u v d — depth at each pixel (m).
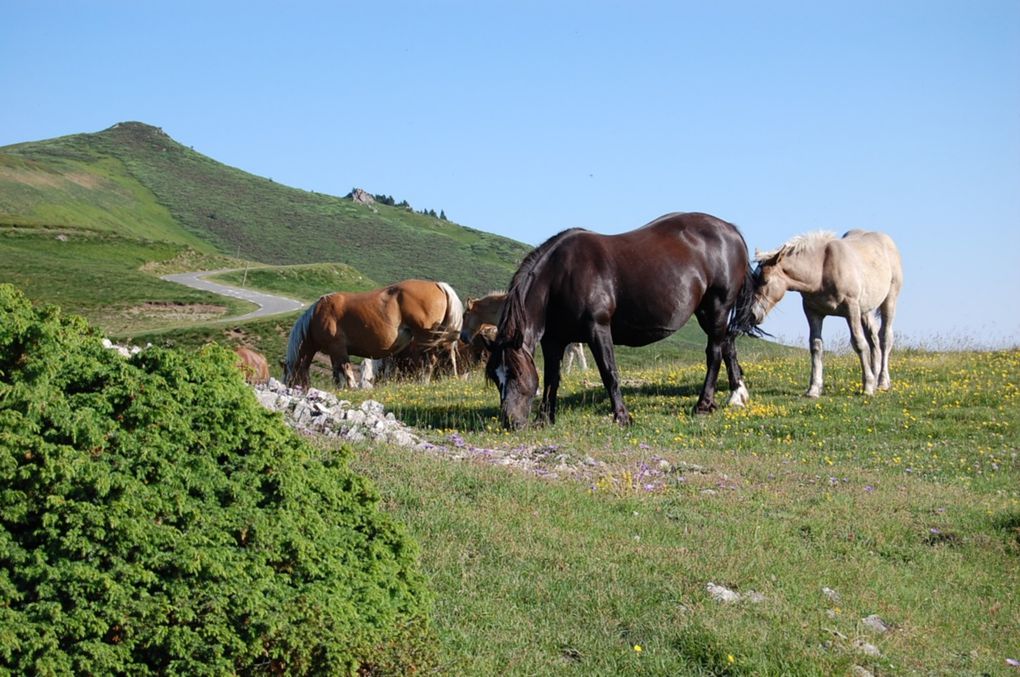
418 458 11.08
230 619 4.99
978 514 10.59
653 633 6.65
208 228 150.25
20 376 5.25
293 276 96.62
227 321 55.47
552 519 9.06
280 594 5.25
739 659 6.33
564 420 15.62
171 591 4.90
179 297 69.25
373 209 187.00
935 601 8.26
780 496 10.91
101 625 4.64
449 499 9.29
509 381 14.66
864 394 17.41
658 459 12.73
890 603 7.99
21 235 92.81
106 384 5.42
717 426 15.38
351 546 5.93
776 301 17.14
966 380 18.41
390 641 5.55
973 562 9.38
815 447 14.38
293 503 5.64
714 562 8.16
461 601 6.87
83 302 64.88
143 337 48.12
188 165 186.88
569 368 25.27
